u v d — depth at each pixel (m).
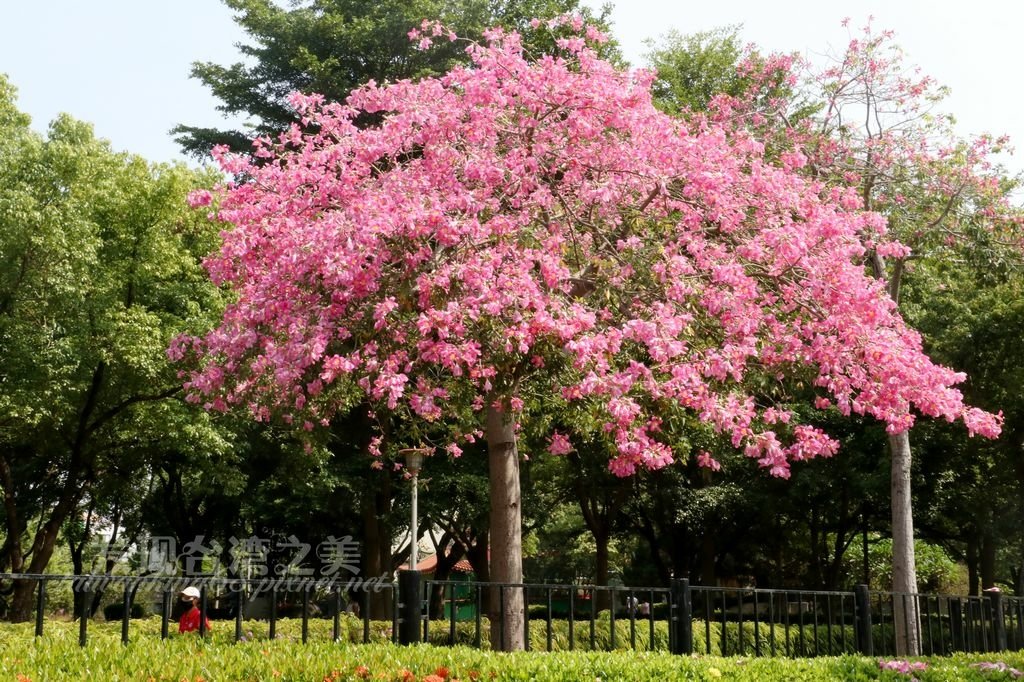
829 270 9.54
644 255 9.43
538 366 9.09
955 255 14.20
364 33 23.48
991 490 23.81
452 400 10.45
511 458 9.97
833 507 26.50
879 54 14.18
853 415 22.39
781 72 14.69
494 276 8.70
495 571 9.59
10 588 21.97
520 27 23.14
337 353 9.70
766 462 9.02
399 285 8.97
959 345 20.62
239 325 10.04
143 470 24.64
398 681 4.93
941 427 22.14
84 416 19.42
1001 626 10.22
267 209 10.06
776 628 14.42
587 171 10.33
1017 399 20.88
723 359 8.83
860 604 8.72
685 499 24.17
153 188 18.89
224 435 20.34
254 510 24.02
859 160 14.13
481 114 9.98
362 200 9.38
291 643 5.48
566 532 37.34
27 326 17.81
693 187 9.99
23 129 20.19
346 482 20.92
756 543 30.92
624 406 8.35
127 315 18.03
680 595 6.98
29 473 24.72
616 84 10.40
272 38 24.56
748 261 9.73
